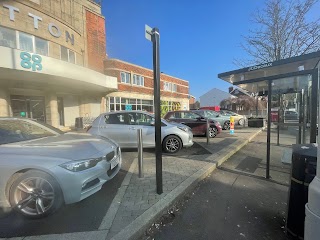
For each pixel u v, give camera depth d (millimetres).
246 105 44281
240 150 7734
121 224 2752
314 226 1724
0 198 3004
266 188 4207
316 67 4340
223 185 4348
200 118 10359
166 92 33000
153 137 6844
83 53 19922
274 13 11000
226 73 5230
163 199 3414
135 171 4867
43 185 2969
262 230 2809
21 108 15180
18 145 3361
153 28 3459
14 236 2549
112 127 6914
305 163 2469
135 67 25344
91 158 3248
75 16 19406
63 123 18859
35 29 14508
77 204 3348
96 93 21562
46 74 12750
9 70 11453
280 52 10953
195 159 5918
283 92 6898
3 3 12859
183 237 2662
